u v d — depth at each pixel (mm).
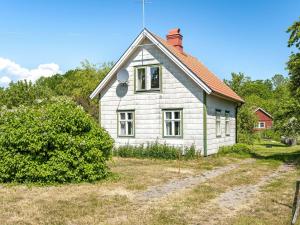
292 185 12664
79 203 9836
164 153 21609
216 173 15711
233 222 8156
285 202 10047
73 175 12688
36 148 12391
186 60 24016
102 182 12891
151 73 23438
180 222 8188
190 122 21984
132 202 10031
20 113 13617
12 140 12523
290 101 25516
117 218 8453
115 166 17844
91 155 12992
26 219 8352
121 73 23859
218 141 24344
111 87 24828
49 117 13039
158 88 23062
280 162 20172
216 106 23953
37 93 40719
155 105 23141
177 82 22453
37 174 12406
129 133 24250
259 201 10234
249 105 42688
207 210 9266
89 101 36000
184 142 22156
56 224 7996
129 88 24125
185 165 18312
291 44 20328
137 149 22656
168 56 22203
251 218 8430
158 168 16969
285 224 7938
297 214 8234
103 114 25062
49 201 10047
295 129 35406
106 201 10062
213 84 23891
